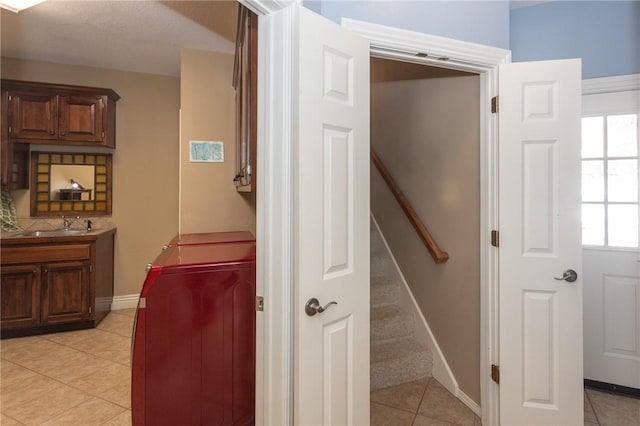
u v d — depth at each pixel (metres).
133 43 3.03
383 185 3.00
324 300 1.32
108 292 3.68
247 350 1.51
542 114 1.79
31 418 2.00
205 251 1.82
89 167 3.69
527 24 2.44
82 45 3.10
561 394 1.79
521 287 1.82
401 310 2.71
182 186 2.82
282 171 1.29
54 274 3.19
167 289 1.43
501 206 1.84
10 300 3.07
